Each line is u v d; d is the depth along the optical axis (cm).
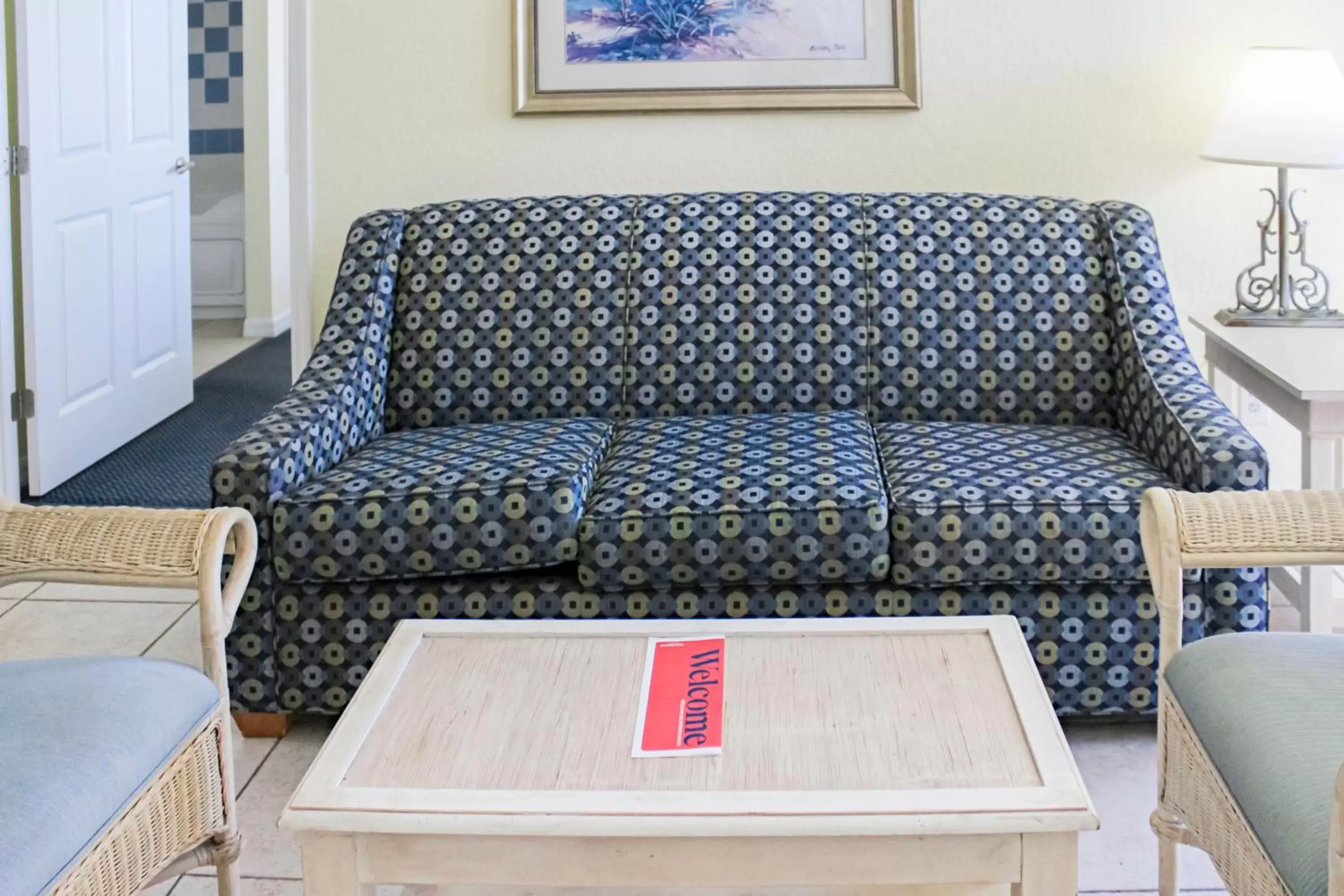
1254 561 160
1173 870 166
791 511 220
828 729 146
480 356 282
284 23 596
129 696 150
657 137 318
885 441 256
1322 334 274
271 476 225
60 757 136
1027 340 276
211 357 564
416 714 152
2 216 357
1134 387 260
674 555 221
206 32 644
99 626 291
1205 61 309
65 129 377
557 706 154
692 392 279
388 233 290
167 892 193
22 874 121
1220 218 315
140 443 425
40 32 362
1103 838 202
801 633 172
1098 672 224
